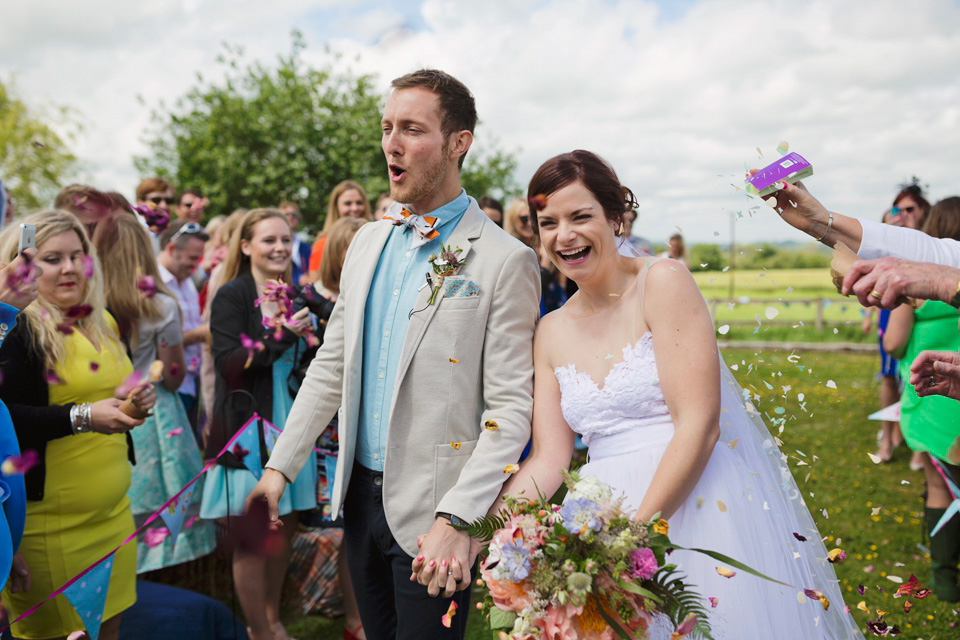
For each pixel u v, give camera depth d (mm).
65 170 18359
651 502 1763
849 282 1845
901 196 4832
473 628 3344
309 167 19969
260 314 3250
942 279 1744
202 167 20156
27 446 2354
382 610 2254
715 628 1776
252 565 2953
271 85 20234
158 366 2559
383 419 2137
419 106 2025
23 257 2113
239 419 3127
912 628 3082
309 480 3096
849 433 6238
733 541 1850
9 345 2336
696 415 1822
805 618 1886
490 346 2041
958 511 3295
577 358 2055
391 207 2273
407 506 2035
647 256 2137
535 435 2084
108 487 2561
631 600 1556
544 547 1570
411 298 2129
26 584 2393
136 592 3049
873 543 4012
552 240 1979
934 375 2029
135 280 3207
